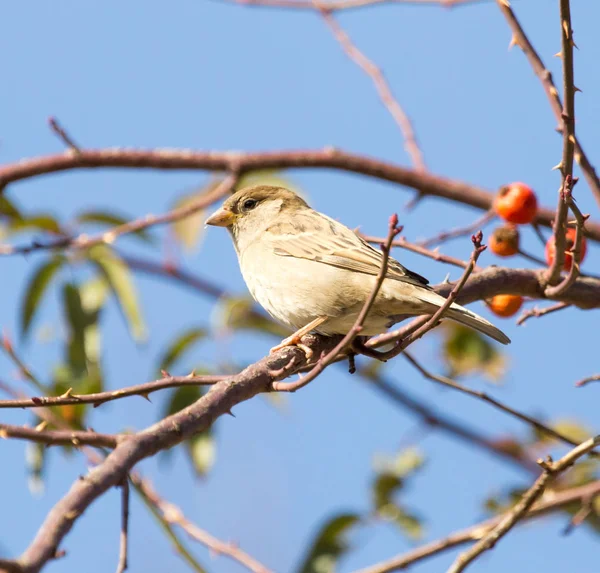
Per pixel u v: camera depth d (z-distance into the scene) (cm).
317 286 1041
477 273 1015
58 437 641
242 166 1305
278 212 1161
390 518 1112
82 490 598
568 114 841
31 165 1305
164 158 1316
